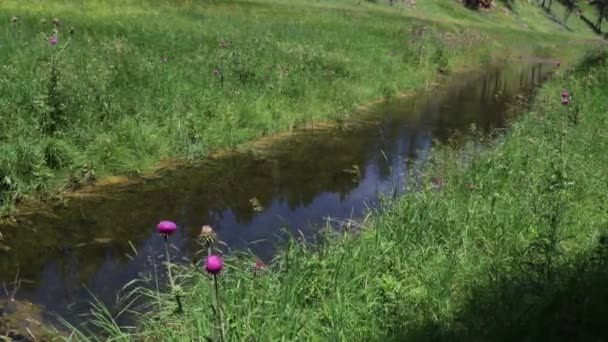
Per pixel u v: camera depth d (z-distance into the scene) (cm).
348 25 2462
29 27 1245
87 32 1307
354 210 672
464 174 688
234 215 649
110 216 632
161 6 2283
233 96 1038
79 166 723
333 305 395
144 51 1167
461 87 1814
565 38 5916
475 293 411
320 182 782
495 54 3025
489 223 531
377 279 435
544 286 405
